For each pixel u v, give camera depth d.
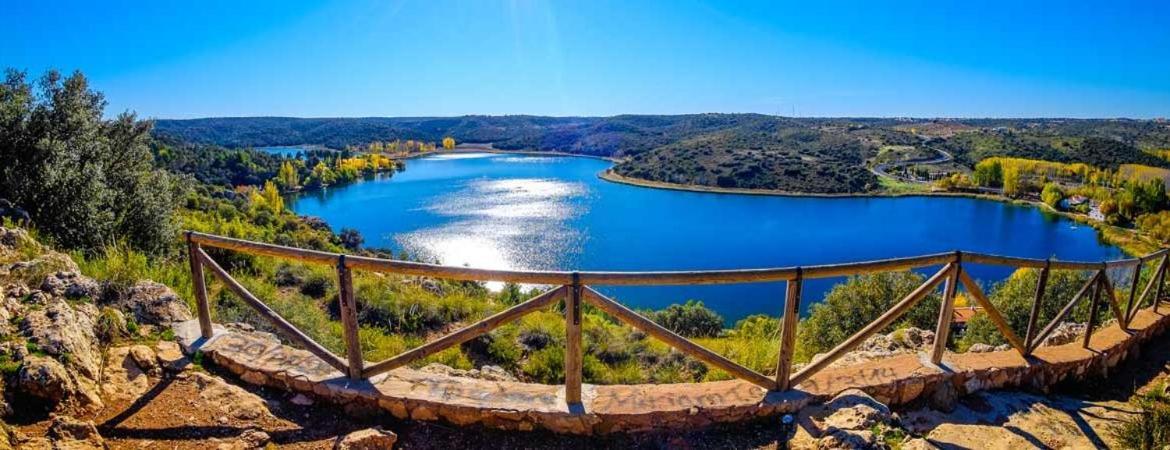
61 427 3.13
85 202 8.19
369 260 3.68
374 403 3.81
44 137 8.28
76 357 3.66
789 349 3.95
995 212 84.88
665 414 3.76
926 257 4.17
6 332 3.69
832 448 3.34
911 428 4.02
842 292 12.13
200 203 38.84
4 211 7.23
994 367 4.67
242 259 10.28
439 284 15.02
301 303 8.05
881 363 4.57
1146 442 3.68
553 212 77.06
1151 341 6.49
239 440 3.40
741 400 3.91
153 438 3.35
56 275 4.78
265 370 4.03
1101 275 5.46
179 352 4.29
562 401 3.84
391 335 8.68
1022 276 11.10
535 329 9.80
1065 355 5.25
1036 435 3.98
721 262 54.22
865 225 74.31
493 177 123.19
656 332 3.71
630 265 52.00
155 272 6.48
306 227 48.53
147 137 10.20
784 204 92.12
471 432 3.73
